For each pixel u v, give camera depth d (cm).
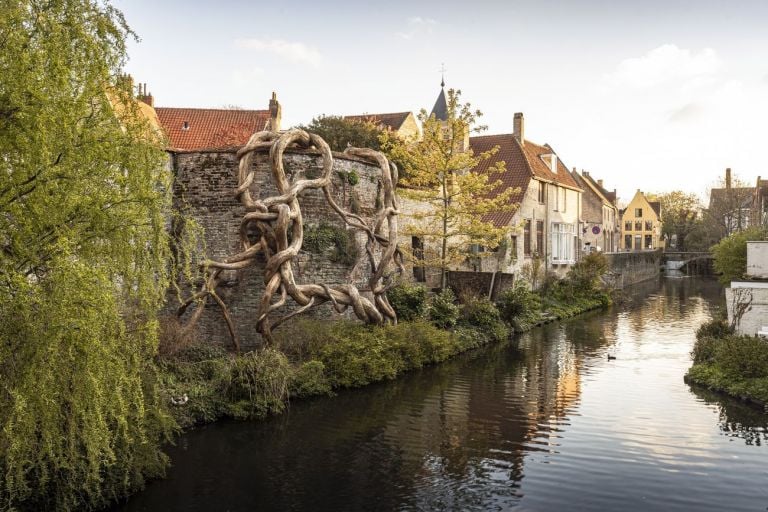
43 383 661
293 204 1545
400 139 2592
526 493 947
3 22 666
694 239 7625
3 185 674
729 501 915
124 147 775
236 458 1085
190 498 929
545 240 3506
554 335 2414
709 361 1702
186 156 1641
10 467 678
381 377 1628
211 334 1595
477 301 2366
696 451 1116
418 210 2539
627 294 4091
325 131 2680
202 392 1284
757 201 5731
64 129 691
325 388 1477
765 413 1341
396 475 1017
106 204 757
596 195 5828
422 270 2508
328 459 1085
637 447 1140
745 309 1753
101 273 688
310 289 1574
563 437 1199
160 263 816
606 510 890
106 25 771
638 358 1958
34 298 651
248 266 1606
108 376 733
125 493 919
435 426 1269
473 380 1664
